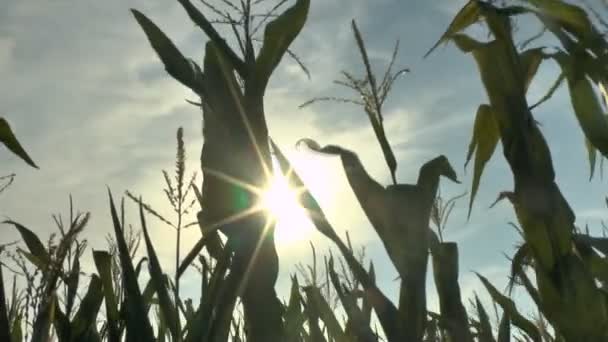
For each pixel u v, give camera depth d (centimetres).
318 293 245
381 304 210
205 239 208
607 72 245
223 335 192
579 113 251
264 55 214
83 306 249
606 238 230
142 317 210
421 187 224
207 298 196
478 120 268
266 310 195
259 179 206
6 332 205
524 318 270
